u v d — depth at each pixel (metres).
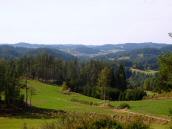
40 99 115.44
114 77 164.25
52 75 187.50
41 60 185.88
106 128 11.75
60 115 12.64
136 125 12.50
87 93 155.62
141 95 143.62
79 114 12.62
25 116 81.81
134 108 87.06
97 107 98.56
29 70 179.88
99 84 147.88
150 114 74.38
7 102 95.62
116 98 145.12
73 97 129.62
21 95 99.94
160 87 34.00
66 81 170.00
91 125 11.86
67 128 11.76
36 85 150.62
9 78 96.38
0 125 64.69
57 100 116.50
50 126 12.11
